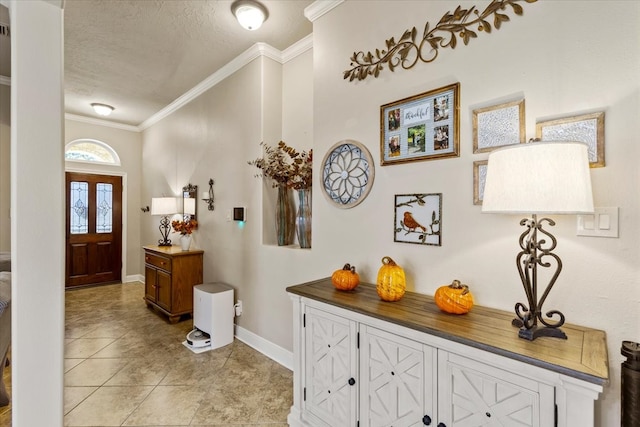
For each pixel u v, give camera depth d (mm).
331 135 2164
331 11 2168
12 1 1366
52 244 1435
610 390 1138
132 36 2693
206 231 3656
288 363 2521
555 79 1275
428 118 1651
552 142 997
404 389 1292
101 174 5152
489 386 1067
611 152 1150
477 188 1475
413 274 1716
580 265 1215
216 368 2475
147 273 3932
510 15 1396
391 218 1818
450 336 1131
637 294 1100
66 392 2119
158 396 2090
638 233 1100
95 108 4402
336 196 2121
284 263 2570
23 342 1360
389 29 1841
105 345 2869
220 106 3430
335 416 1562
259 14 2289
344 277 1747
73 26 2541
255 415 1907
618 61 1145
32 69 1397
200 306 2969
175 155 4387
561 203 971
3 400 1911
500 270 1414
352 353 1484
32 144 1395
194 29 2592
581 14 1221
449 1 1593
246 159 3035
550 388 944
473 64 1505
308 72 2770
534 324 1104
